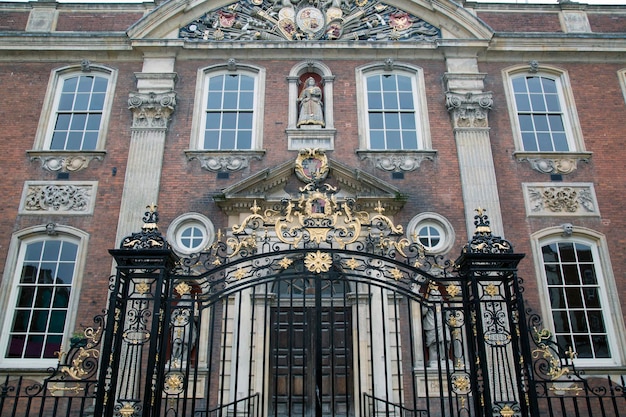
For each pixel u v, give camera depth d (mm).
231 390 11109
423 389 11227
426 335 11594
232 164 13531
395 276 8531
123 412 7484
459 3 16109
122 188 13242
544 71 15242
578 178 13633
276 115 14281
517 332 8203
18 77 14664
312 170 13219
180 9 15391
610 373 11680
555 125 14688
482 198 13141
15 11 15758
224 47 15008
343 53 15133
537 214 13156
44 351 11844
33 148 13711
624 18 16156
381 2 16062
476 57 15117
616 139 14188
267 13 15742
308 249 8555
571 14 16016
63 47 14883
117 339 7801
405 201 12836
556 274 12719
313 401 11242
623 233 13031
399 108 14750
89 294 12086
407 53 15188
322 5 15781
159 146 13625
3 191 13125
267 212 9297
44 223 12805
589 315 12398
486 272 8523
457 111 14172
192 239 12750
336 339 11742
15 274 12383
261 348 11406
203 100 14609
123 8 15891
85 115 14469
